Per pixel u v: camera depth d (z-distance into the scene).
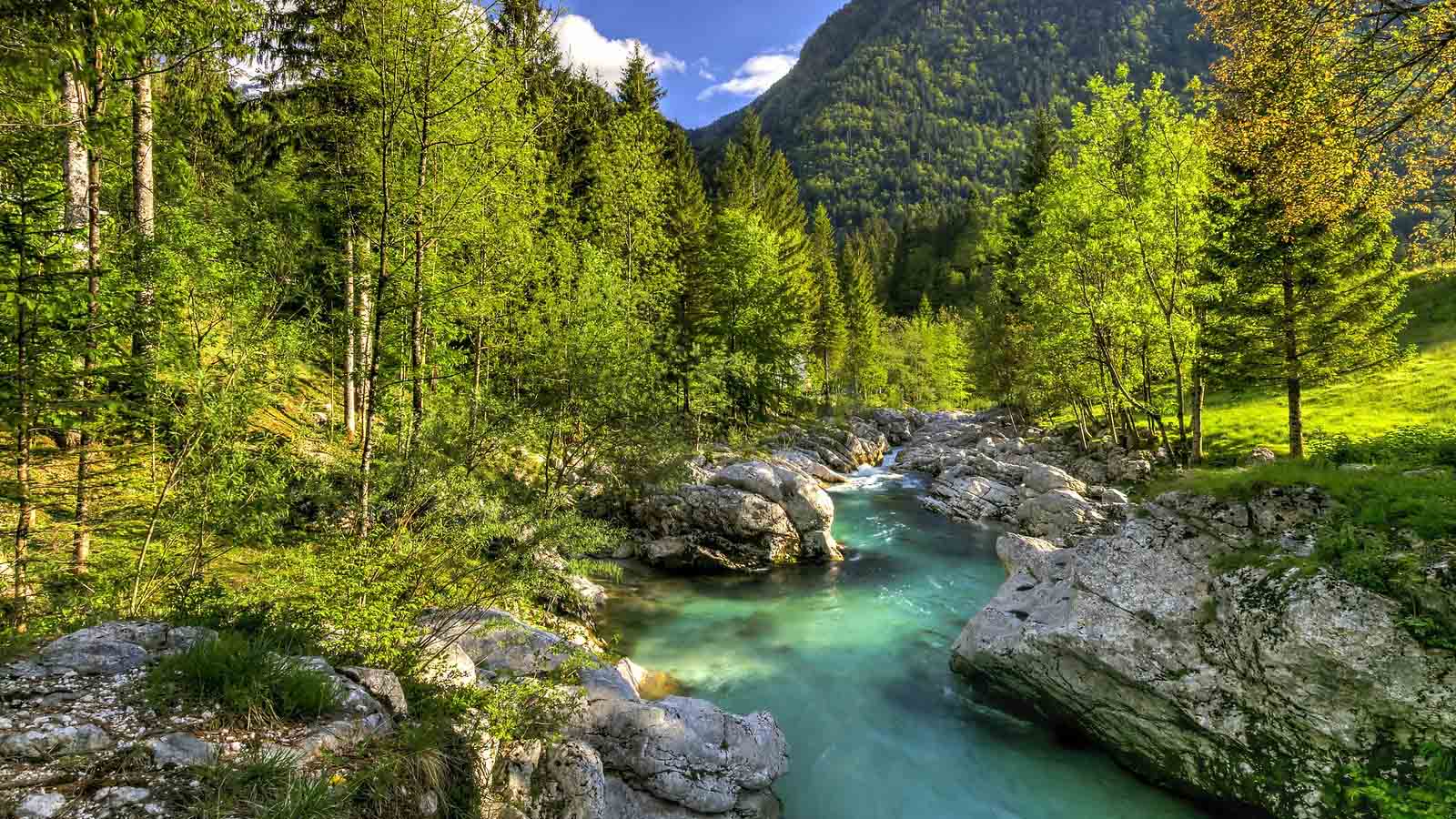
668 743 8.01
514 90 15.25
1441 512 7.09
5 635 4.99
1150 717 8.65
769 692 11.75
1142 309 24.38
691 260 41.78
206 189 18.77
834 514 27.64
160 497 8.37
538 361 18.69
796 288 49.06
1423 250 14.72
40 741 3.61
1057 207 27.64
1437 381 29.64
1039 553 12.46
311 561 8.01
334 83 13.80
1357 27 12.45
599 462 19.84
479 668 8.88
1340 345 21.89
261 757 3.95
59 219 7.91
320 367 23.42
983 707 11.24
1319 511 8.24
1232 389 25.11
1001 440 43.72
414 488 9.98
